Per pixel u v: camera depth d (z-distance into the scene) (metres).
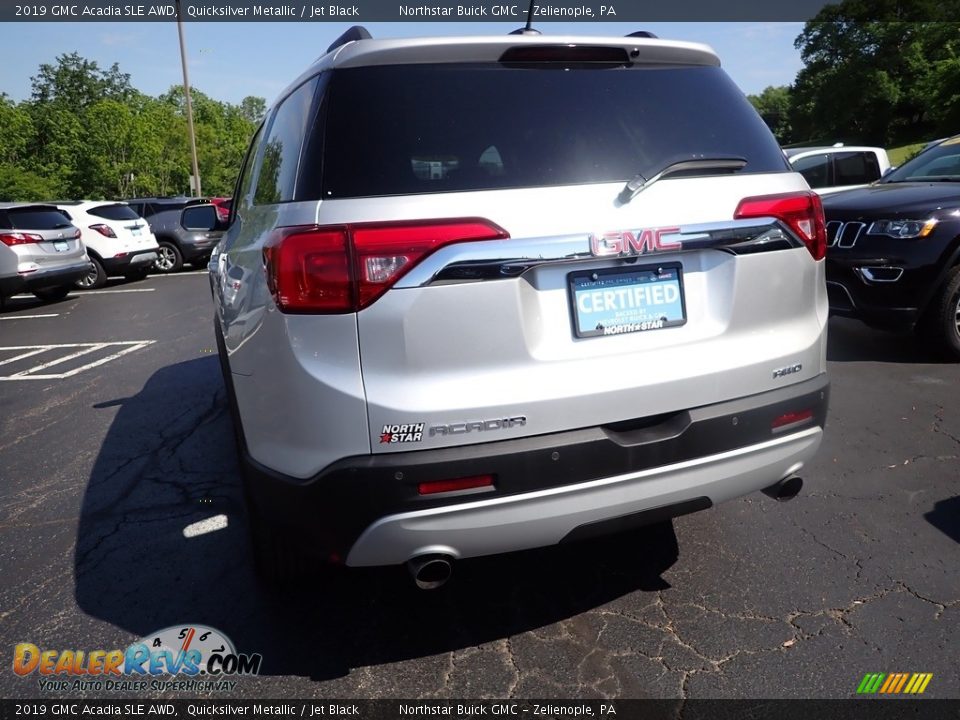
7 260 10.64
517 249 1.97
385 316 1.91
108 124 50.88
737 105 2.46
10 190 43.50
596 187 2.08
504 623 2.56
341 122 2.06
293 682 2.31
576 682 2.25
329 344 1.93
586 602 2.65
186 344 7.59
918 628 2.42
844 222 5.41
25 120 47.91
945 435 3.97
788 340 2.36
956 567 2.75
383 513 1.95
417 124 2.07
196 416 5.02
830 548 2.92
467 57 2.19
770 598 2.62
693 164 2.16
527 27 2.35
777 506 3.29
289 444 2.06
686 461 2.17
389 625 2.57
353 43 2.16
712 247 2.18
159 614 2.69
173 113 63.69
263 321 2.09
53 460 4.34
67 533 3.37
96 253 13.27
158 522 3.43
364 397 1.92
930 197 5.21
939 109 58.06
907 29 66.06
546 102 2.19
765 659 2.31
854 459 3.73
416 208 1.94
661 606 2.61
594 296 2.10
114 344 7.91
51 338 8.66
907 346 5.79
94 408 5.38
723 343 2.25
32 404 5.62
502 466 1.97
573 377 2.05
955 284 5.04
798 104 76.00
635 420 2.14
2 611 2.76
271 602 2.73
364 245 1.90
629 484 2.10
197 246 15.18
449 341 1.95
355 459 1.95
